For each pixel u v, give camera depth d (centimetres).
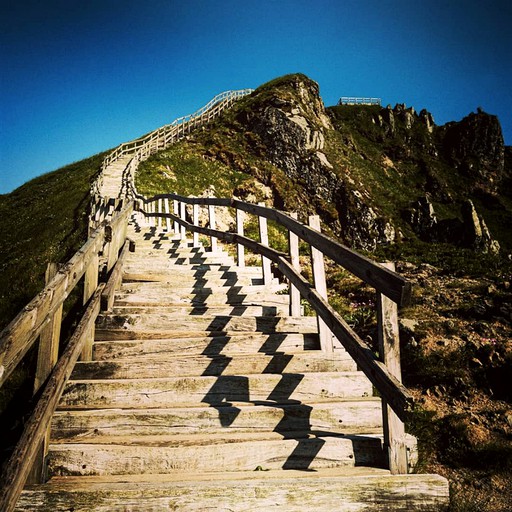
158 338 526
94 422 363
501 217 7019
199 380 414
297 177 4541
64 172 4109
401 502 280
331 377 427
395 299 271
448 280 983
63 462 319
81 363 442
